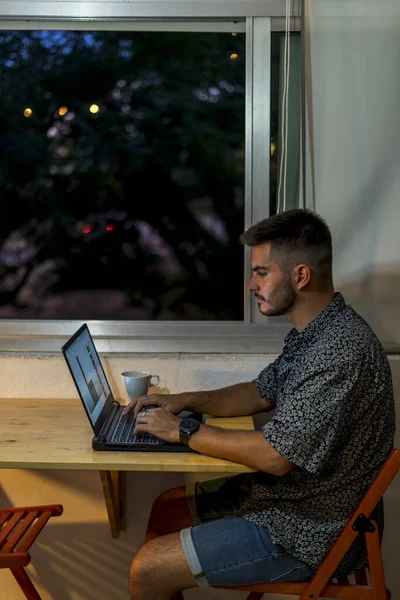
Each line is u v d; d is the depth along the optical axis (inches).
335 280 86.0
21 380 88.2
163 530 74.1
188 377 88.2
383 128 84.0
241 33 91.4
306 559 64.7
